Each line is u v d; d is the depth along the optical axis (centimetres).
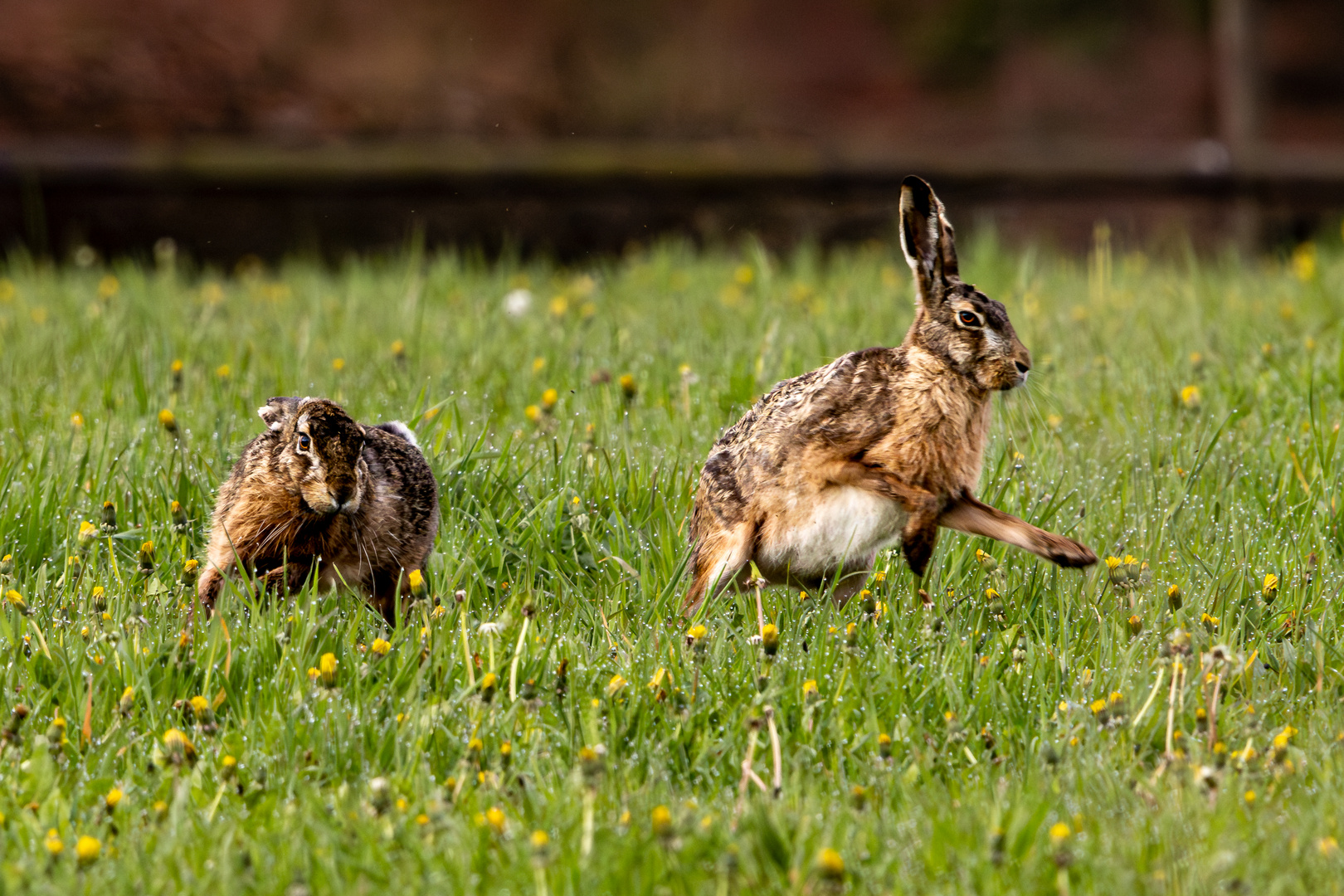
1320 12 4769
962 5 4381
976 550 945
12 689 755
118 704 736
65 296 1773
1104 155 2798
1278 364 1277
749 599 913
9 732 698
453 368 1302
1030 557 947
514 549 929
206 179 2472
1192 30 4450
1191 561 921
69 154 2436
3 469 979
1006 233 2658
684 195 2627
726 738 706
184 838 617
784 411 910
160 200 2469
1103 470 1086
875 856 609
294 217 2516
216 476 1032
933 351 892
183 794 630
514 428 1170
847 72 4131
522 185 2575
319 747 702
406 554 908
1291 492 1022
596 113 3500
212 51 3228
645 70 3709
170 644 779
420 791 666
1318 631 830
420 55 3444
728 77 3825
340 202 2533
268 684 751
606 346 1394
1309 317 1558
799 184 2636
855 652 774
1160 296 1769
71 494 980
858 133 3816
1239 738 716
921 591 890
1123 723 716
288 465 851
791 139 3594
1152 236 2675
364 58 3381
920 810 637
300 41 3375
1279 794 659
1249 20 2873
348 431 855
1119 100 4206
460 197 2564
